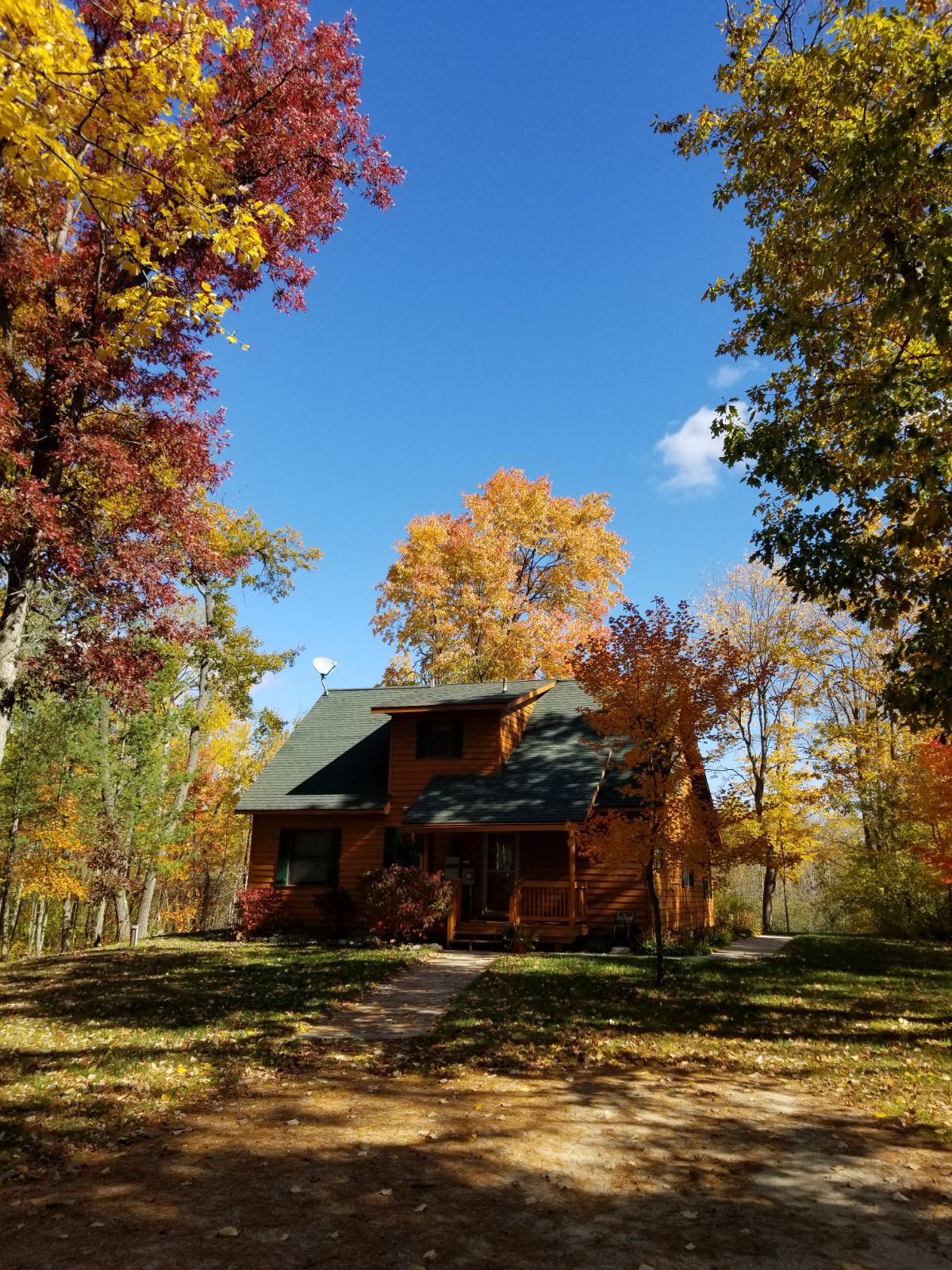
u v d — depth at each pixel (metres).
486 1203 4.72
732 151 10.77
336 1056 8.49
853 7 8.37
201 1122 6.28
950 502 7.79
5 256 7.93
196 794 34.66
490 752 20.31
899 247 7.73
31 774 27.89
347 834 20.75
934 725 8.51
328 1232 4.32
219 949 17.73
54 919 39.44
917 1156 5.57
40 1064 8.01
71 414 9.16
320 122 10.66
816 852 27.67
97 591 9.38
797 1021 10.16
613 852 12.64
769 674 13.48
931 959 16.19
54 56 5.31
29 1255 4.04
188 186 6.81
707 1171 5.27
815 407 9.96
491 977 13.23
